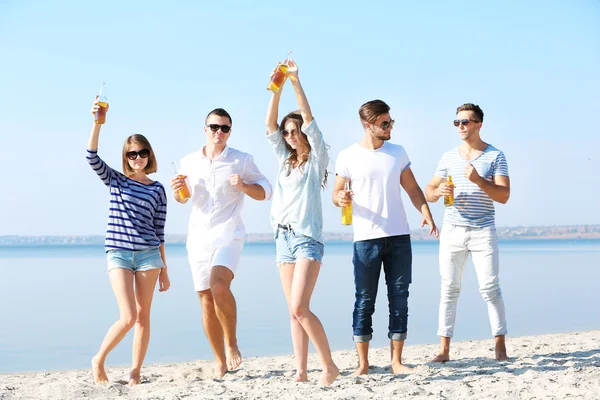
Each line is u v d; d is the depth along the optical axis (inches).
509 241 6368.1
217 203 203.5
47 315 444.8
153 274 193.9
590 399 149.6
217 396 160.6
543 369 190.7
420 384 173.0
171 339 337.7
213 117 202.2
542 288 619.8
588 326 366.3
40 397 172.1
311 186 172.2
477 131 213.3
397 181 194.9
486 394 157.4
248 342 321.7
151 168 198.7
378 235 192.7
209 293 205.3
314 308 455.5
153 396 164.1
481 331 354.6
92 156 190.2
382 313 434.9
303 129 169.9
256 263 1392.7
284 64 174.7
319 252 172.4
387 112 193.0
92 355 301.1
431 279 752.3
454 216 213.5
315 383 175.2
